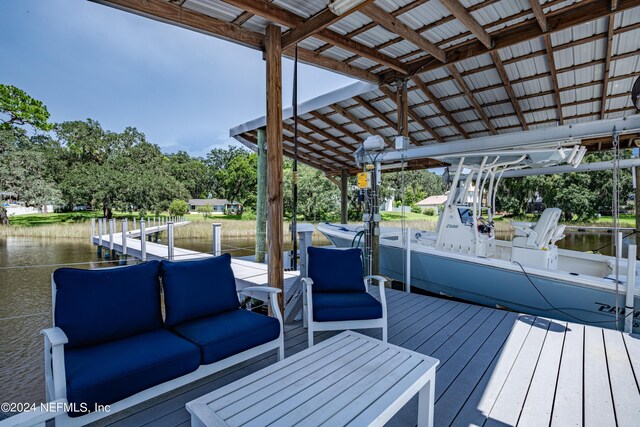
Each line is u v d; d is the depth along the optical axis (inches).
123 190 824.3
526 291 137.9
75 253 399.5
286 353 97.1
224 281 91.7
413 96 216.5
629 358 93.4
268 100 118.2
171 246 231.6
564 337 108.5
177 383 65.4
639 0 112.0
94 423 64.6
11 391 130.0
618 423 65.7
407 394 55.2
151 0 102.9
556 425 65.2
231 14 115.3
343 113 247.1
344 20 131.6
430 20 131.0
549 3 119.3
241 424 45.6
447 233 168.6
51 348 59.2
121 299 73.4
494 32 137.3
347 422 46.6
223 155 1688.0
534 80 183.3
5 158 581.3
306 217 853.2
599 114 221.1
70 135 919.7
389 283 215.9
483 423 66.1
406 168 350.6
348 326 97.3
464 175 193.0
